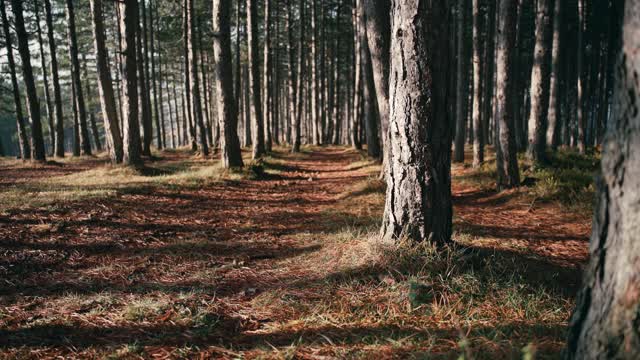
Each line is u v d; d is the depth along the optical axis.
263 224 7.98
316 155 24.69
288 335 3.45
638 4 1.74
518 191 9.84
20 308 4.09
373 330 3.43
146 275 5.12
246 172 13.81
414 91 4.61
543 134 12.47
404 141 4.71
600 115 31.41
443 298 3.89
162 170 14.18
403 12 4.57
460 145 16.86
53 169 17.05
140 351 3.25
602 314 1.90
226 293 4.49
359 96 25.70
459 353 2.81
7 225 6.75
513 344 2.94
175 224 7.76
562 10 15.75
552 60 16.22
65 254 5.82
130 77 13.70
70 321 3.76
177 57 39.47
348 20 35.00
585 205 8.43
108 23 31.06
